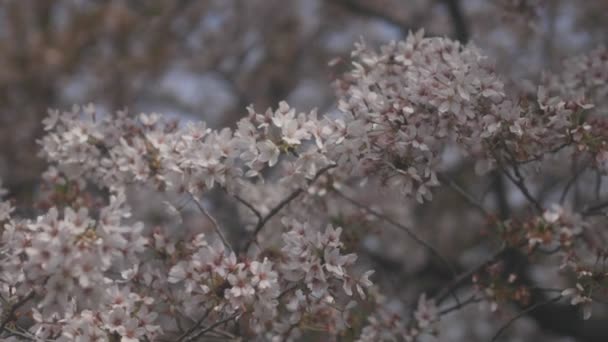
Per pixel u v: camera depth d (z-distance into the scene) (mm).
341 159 4242
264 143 4281
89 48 11141
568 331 8602
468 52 4402
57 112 5148
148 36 11461
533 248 5109
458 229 10117
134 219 8742
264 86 12570
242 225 7629
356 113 4285
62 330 4168
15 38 10766
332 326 4742
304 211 5504
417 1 11664
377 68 4773
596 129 4426
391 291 6902
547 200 8180
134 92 11797
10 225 4219
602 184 6508
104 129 5090
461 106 4129
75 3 11328
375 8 11312
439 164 4312
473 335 10273
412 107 4207
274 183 6016
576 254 4977
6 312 4207
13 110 10977
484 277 5719
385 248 9352
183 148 4613
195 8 12297
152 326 4254
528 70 8758
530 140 4293
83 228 3643
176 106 12594
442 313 5277
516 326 10438
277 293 4117
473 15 10117
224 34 12578
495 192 7742
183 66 12344
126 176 4922
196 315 5059
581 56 5246
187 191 4539
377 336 5133
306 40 12672
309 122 4301
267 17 12672
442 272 9102
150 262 4746
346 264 4133
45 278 3736
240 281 4098
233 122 12172
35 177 9664
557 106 4285
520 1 6480
